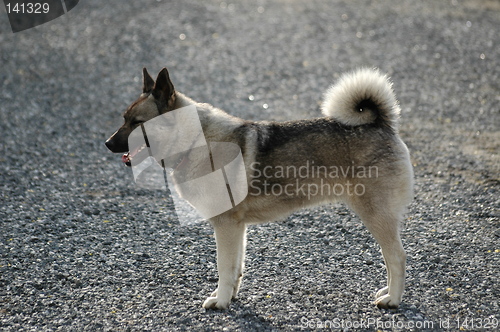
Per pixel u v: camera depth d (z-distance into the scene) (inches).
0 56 480.4
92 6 628.4
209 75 452.4
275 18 605.6
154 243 217.5
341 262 200.5
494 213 234.7
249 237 223.5
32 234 221.0
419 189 265.9
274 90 423.8
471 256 199.9
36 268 193.8
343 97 173.8
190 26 572.1
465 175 279.1
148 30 556.4
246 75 454.3
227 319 163.0
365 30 561.9
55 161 306.5
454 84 428.5
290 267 197.3
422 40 530.0
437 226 227.3
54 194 264.4
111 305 171.2
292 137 175.0
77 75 449.1
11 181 276.5
